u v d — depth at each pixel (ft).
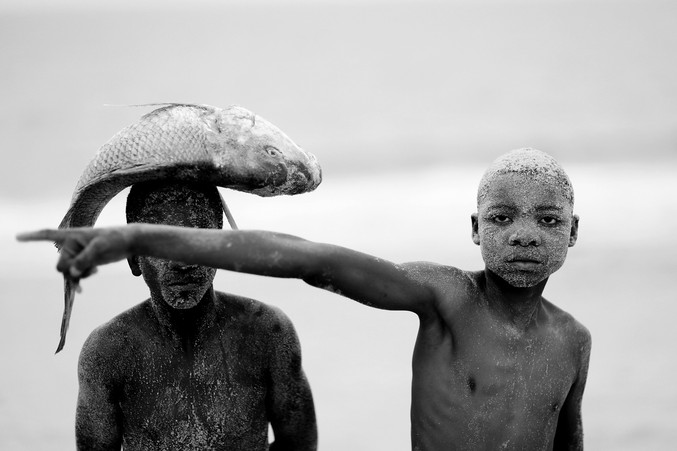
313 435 19.20
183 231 13.92
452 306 16.72
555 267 16.38
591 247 56.70
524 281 16.33
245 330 18.52
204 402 18.26
